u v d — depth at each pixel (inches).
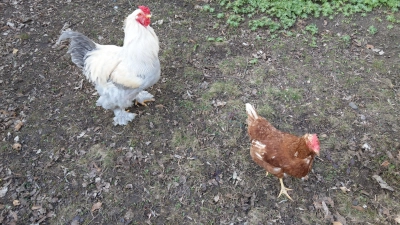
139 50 49.8
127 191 51.3
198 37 77.3
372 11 83.2
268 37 77.0
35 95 65.6
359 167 53.2
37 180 52.8
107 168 54.1
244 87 66.3
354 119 60.1
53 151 56.7
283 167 44.9
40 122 61.0
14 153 56.4
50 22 82.0
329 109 61.9
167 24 80.9
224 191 51.0
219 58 72.5
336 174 52.4
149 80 54.0
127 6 86.7
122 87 53.1
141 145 57.4
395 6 82.8
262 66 70.3
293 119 60.6
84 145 57.6
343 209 48.2
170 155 55.8
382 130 58.3
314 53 72.8
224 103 63.3
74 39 53.1
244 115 61.2
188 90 66.3
